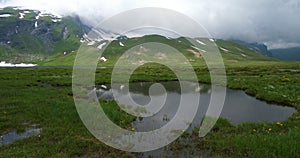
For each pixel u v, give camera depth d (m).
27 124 14.33
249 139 11.05
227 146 10.62
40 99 21.03
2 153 9.91
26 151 10.10
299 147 9.81
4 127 13.70
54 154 9.95
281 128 13.26
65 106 18.09
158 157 10.05
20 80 37.75
